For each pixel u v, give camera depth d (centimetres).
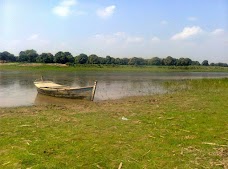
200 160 897
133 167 843
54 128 1274
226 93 2823
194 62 15075
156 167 843
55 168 827
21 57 10606
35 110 1789
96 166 847
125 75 7175
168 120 1462
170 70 11625
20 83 4091
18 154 930
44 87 2723
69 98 2519
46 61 10338
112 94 2941
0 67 9100
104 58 11981
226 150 990
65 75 6581
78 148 1000
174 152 970
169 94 2862
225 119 1481
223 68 14200
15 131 1216
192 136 1162
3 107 2003
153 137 1144
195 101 2208
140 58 12850
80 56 10962
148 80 5225
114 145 1040
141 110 1786
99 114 1639
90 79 5309
